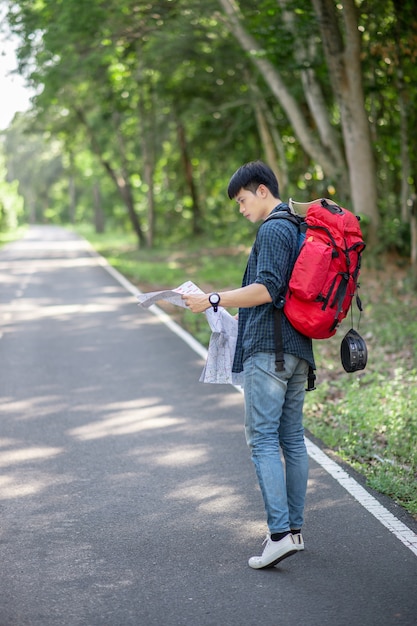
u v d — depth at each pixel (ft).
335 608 13.67
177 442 24.76
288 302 14.90
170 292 15.62
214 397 31.12
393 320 45.93
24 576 15.15
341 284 14.79
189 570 15.34
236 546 16.51
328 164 77.30
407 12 61.72
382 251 73.05
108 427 26.68
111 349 42.47
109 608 13.78
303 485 15.97
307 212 15.16
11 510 18.83
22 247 177.68
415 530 17.21
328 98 92.07
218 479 21.07
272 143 107.24
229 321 16.19
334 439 24.17
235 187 15.60
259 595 14.23
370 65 72.90
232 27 76.64
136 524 17.84
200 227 149.07
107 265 113.09
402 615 13.39
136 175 182.19
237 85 114.73
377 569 15.23
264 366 15.14
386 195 84.64
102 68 110.83
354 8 65.31
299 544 16.03
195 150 131.13
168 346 43.27
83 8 79.51
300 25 66.18
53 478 21.29
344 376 34.12
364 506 18.69
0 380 34.83
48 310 60.23
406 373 33.35
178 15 87.56
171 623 13.23
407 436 24.18
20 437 25.54
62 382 34.22
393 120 84.12
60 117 146.72
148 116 145.89
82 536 17.16
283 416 15.89
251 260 15.58
